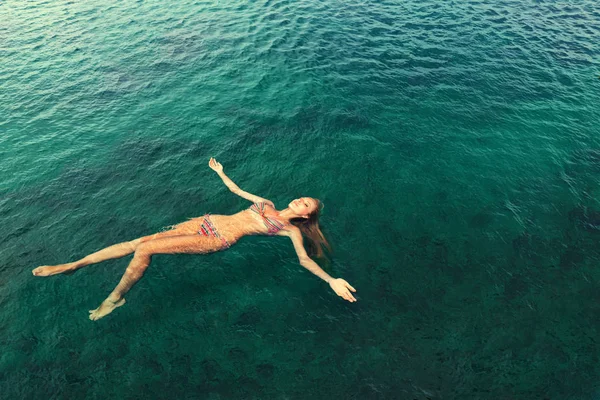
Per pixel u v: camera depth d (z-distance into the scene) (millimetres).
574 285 7020
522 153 10266
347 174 9438
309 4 19297
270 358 5855
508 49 15227
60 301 6426
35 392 5324
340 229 7984
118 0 19375
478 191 9062
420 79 13367
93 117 11281
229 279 6922
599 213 8578
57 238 7559
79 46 14961
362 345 6043
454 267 7301
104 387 5426
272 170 9516
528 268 7316
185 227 7098
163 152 10023
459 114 11734
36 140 10305
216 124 11125
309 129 10984
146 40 15547
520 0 19922
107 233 7703
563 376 5727
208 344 5996
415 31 16562
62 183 8922
